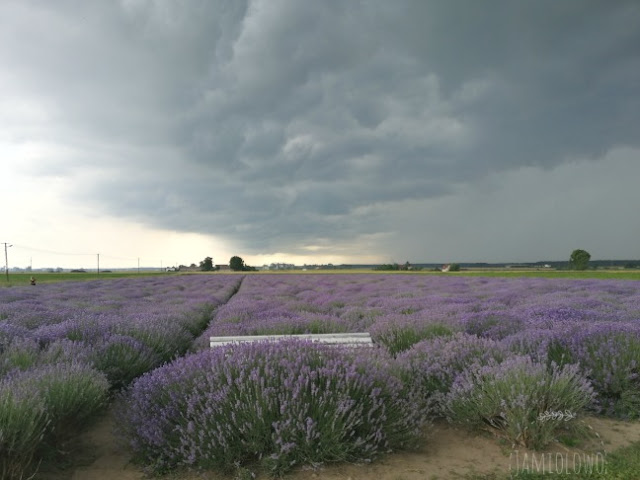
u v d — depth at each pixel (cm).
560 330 600
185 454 335
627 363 491
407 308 1201
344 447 340
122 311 1180
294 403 351
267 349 449
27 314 971
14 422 312
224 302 1948
